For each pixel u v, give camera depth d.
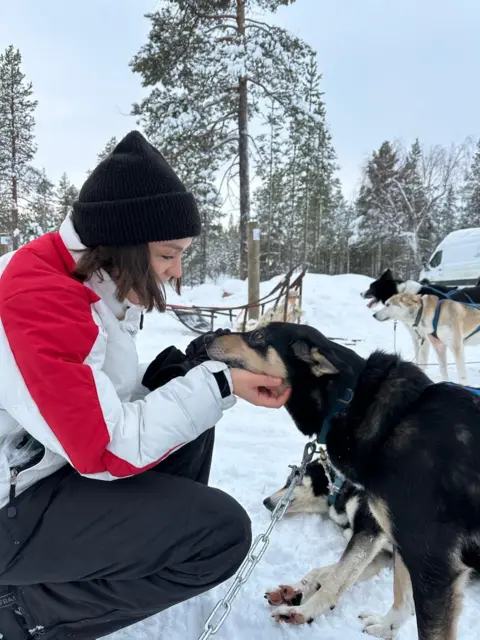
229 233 53.38
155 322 8.69
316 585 2.26
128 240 1.44
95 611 1.52
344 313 10.19
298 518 2.86
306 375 2.17
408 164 35.78
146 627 1.88
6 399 1.31
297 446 3.79
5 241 11.47
